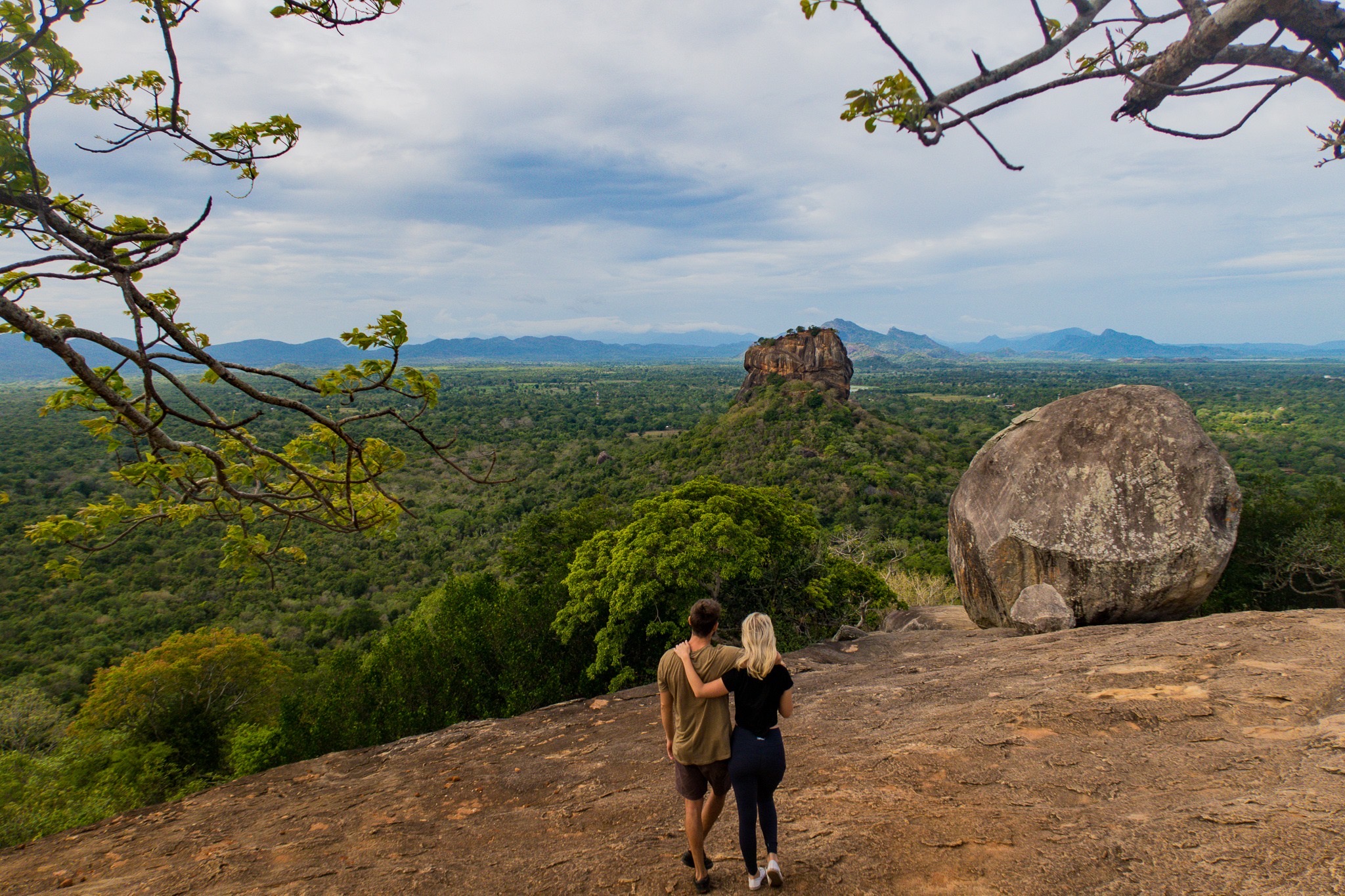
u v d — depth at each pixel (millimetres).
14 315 2783
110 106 3619
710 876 3918
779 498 18469
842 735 6098
